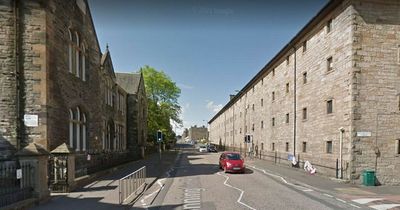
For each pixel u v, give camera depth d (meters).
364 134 14.77
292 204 9.68
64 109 13.18
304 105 20.88
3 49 11.27
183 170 20.86
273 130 28.47
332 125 16.66
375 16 15.34
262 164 25.31
